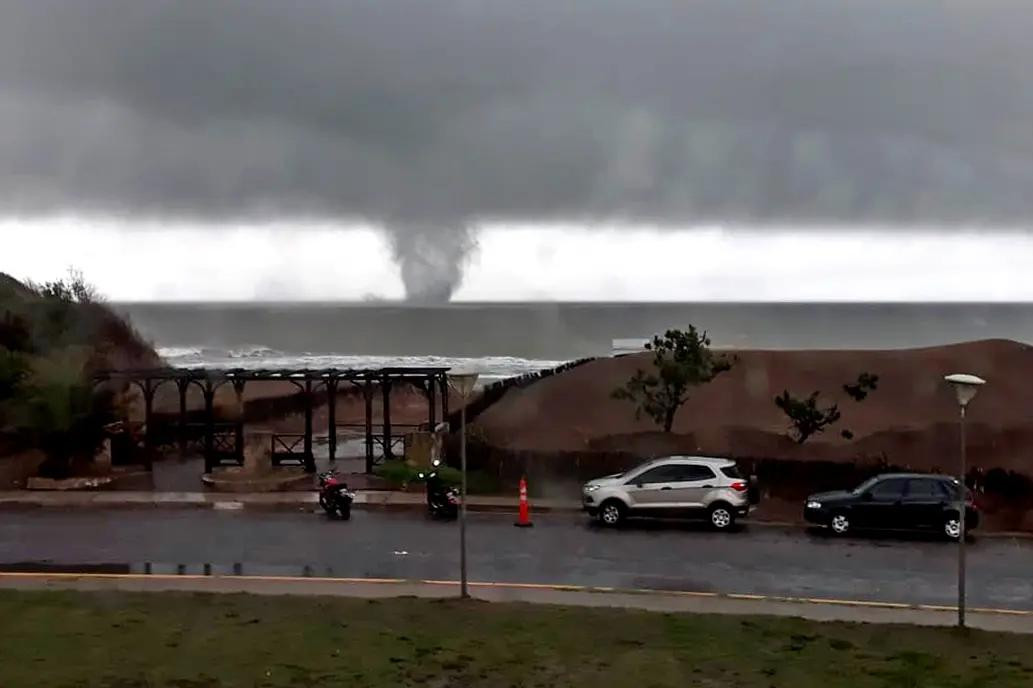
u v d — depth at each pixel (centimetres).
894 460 3189
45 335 3888
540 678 1252
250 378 3341
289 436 3866
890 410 4569
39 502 2716
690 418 4384
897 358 5528
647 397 3641
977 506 2536
